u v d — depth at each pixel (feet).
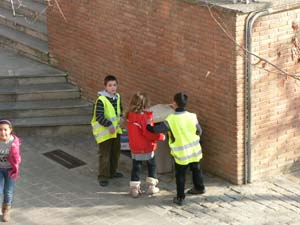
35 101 52.26
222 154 44.52
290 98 44.57
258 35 42.19
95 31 50.80
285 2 42.24
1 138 39.24
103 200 42.88
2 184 40.14
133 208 42.01
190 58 44.65
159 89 47.34
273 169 45.29
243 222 40.60
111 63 50.31
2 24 59.41
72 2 51.90
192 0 43.14
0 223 40.45
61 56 54.03
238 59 41.98
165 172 45.44
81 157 47.96
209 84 44.01
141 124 41.98
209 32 42.98
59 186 44.42
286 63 43.68
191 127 41.78
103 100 43.73
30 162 47.26
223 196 43.19
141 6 46.83
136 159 42.55
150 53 47.24
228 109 43.34
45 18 57.57
